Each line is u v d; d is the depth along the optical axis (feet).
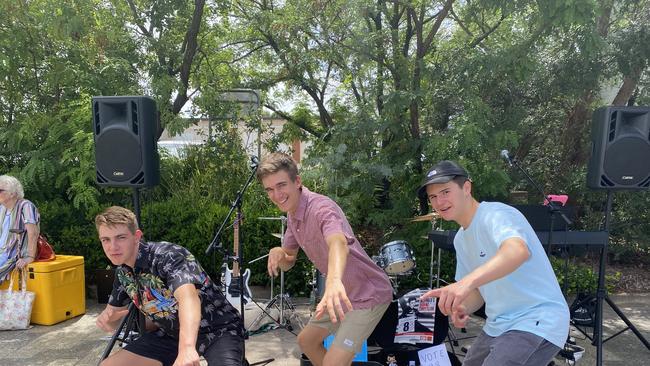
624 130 11.05
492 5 16.03
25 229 14.11
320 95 22.24
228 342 7.62
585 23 14.62
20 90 18.78
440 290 5.43
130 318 9.65
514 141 15.81
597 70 17.46
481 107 15.75
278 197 7.82
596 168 11.25
